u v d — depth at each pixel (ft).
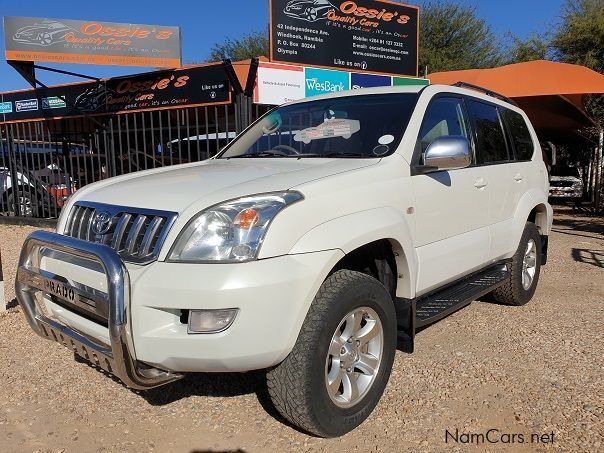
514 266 16.69
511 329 15.33
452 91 14.16
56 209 37.19
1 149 39.99
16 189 39.11
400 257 10.94
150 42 30.01
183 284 8.14
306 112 14.17
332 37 31.17
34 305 10.73
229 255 8.36
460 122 14.16
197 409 10.98
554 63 35.04
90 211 10.23
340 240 9.25
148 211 9.08
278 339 8.51
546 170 18.90
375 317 10.31
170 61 29.99
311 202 9.20
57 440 9.87
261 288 8.23
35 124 37.40
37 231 10.30
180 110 31.78
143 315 8.32
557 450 9.37
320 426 9.39
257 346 8.33
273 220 8.64
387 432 10.02
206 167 11.95
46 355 13.58
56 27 30.07
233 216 8.57
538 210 18.43
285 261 8.57
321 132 13.17
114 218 9.53
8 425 10.37
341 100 13.98
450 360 13.12
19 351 13.84
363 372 10.30
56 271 10.02
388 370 10.64
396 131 12.05
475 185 13.79
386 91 13.61
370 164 11.00
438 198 12.25
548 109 43.75
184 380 12.23
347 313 9.55
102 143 35.42
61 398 11.41
